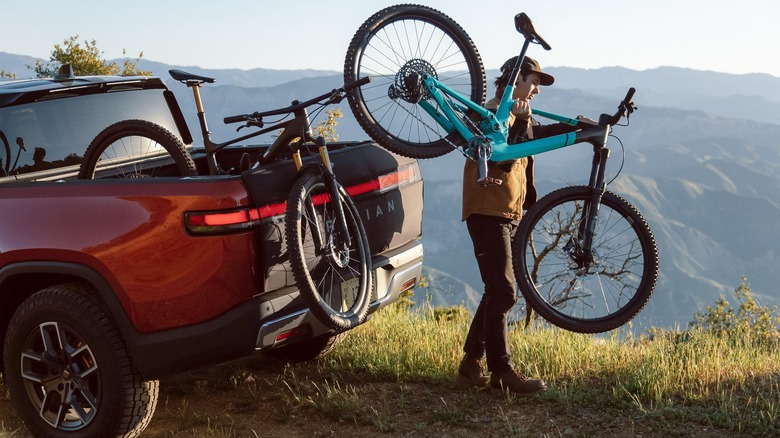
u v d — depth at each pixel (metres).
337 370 5.27
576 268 4.64
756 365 5.23
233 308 3.82
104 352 3.87
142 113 5.49
